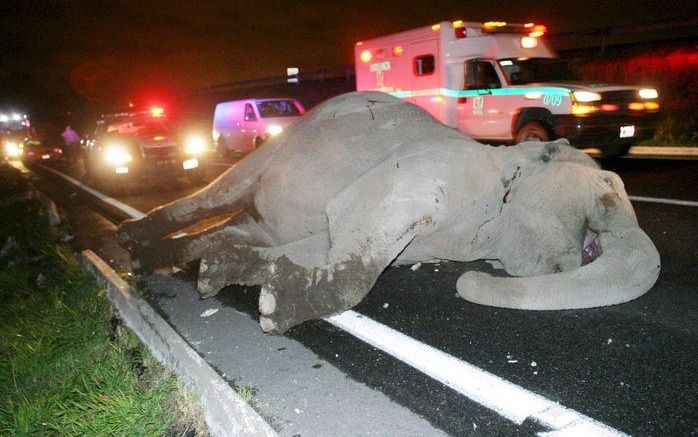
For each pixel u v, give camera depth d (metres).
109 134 15.73
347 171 4.92
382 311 5.01
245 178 5.71
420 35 14.11
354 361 4.14
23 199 14.22
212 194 5.90
